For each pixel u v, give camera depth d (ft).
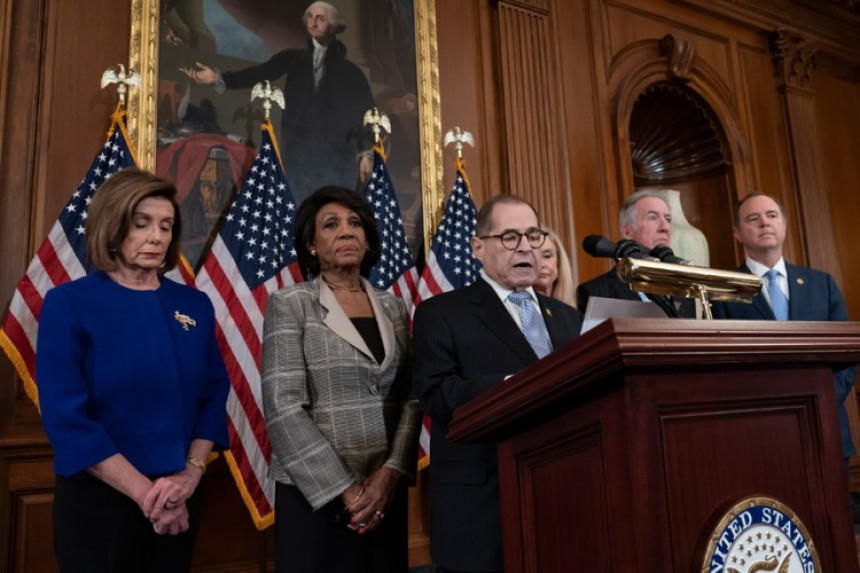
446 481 6.34
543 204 16.08
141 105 12.00
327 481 6.54
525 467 4.28
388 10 14.99
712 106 19.84
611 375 3.21
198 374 6.91
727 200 19.99
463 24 16.12
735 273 4.44
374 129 13.62
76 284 6.59
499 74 16.30
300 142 13.53
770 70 21.56
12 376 10.69
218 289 11.34
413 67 15.05
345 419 7.09
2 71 11.30
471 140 14.58
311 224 8.21
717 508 3.33
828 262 20.86
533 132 16.30
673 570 3.14
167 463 6.30
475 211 14.23
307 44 13.99
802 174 20.93
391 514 7.14
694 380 3.39
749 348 3.33
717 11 20.52
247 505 10.73
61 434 5.93
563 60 17.43
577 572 3.71
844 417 9.21
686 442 3.35
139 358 6.42
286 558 6.78
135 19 12.29
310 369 7.27
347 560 6.73
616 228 17.26
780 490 3.57
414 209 14.35
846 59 23.20
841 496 3.72
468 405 4.38
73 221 10.55
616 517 3.26
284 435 6.77
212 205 12.41
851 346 3.68
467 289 7.03
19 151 11.25
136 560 6.13
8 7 11.55
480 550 5.90
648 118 20.22
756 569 3.30
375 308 7.86
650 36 19.27
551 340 6.91
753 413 3.59
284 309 7.47
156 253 6.86
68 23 11.98
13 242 10.96
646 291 4.47
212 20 13.12
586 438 3.65
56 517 6.07
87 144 11.78
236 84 13.11
